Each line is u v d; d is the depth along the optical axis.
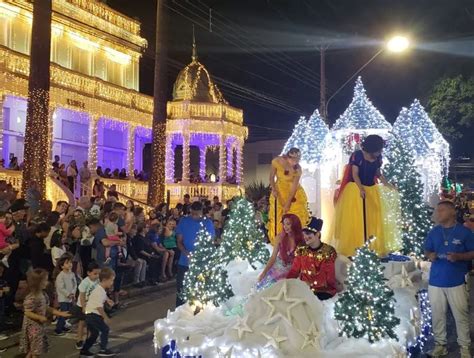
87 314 7.92
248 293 6.89
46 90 15.68
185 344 5.69
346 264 6.45
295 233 6.75
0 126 18.88
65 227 11.22
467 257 6.95
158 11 21.08
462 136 27.14
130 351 8.29
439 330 7.32
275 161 8.65
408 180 9.25
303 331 5.35
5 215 9.54
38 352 7.26
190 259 6.92
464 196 25.20
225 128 29.45
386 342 5.50
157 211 16.05
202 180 29.47
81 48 26.62
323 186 16.02
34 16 15.61
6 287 9.14
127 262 12.91
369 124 15.56
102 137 28.78
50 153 21.31
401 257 7.96
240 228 8.35
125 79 30.08
